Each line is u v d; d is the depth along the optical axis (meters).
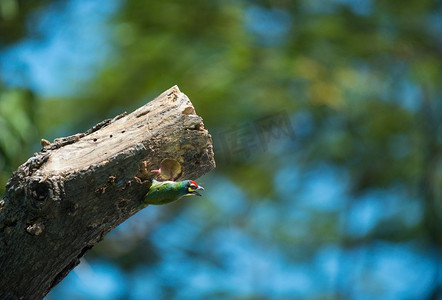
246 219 18.72
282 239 18.72
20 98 11.73
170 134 5.57
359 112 17.00
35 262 5.49
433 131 17.19
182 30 15.55
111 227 5.71
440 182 16.89
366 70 16.98
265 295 18.12
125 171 5.40
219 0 15.49
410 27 16.98
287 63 15.47
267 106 15.23
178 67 15.08
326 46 16.33
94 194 5.34
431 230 16.80
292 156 17.17
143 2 15.09
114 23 15.00
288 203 18.58
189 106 5.76
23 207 5.27
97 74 15.12
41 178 5.19
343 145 17.25
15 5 13.24
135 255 17.03
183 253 17.81
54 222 5.31
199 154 5.76
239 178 17.36
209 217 18.45
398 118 17.41
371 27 16.64
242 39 15.52
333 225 18.50
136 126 5.58
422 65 17.06
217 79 14.92
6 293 5.61
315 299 17.94
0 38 14.11
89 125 15.02
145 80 15.19
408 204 17.66
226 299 17.62
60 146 5.48
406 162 17.81
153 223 17.58
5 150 10.73
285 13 16.33
